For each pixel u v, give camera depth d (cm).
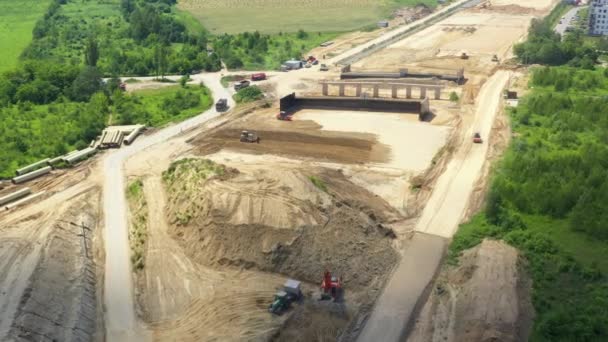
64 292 4700
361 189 6731
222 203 5497
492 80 11575
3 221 5947
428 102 9675
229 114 9706
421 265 5203
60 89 10725
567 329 4147
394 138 8425
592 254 5250
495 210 5872
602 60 12975
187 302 4681
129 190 6825
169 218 5881
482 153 7788
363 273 5003
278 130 8788
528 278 4891
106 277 5100
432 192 6694
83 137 8381
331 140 8338
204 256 5203
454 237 5666
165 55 12756
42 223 5862
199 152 7981
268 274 4941
